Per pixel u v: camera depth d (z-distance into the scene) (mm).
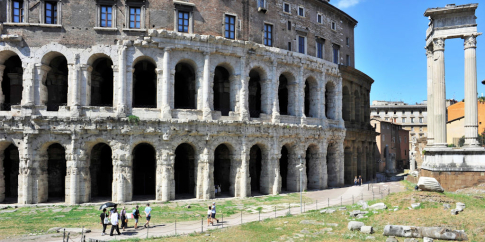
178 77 53500
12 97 46500
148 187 49031
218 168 53625
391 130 115188
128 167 42594
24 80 42156
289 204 42719
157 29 45250
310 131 55844
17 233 28484
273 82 52094
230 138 47594
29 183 40875
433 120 51656
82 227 29031
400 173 98875
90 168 46312
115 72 43500
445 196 32594
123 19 44375
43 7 43031
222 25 49000
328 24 63969
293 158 54531
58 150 47031
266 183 50656
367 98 78938
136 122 42406
